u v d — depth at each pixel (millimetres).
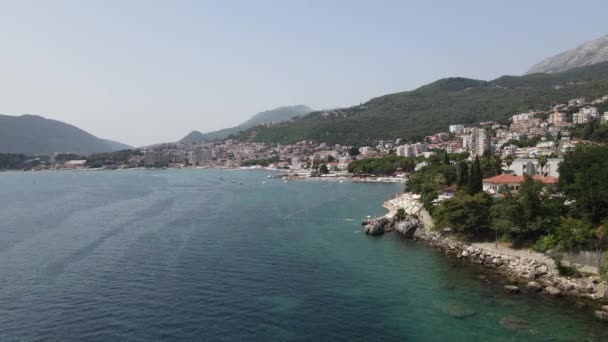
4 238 109875
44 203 182375
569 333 56375
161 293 70688
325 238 113250
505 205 94875
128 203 182250
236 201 192750
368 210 164625
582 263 75812
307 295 70438
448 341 54875
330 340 55250
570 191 91625
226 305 65938
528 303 66250
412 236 114500
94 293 70500
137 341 54719
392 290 72812
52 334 56531
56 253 94875
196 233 117375
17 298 68250
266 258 92375
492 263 85938
